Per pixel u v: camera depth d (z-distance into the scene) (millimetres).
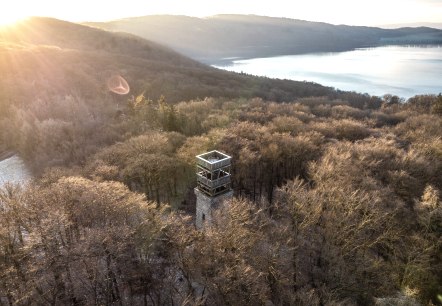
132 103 107812
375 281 43250
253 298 34375
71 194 42406
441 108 120625
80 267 35062
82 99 120000
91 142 86500
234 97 157750
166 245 42125
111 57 192250
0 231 35688
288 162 72812
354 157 67375
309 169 62250
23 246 35688
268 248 42031
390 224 48719
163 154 68312
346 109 125875
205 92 156750
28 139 91188
